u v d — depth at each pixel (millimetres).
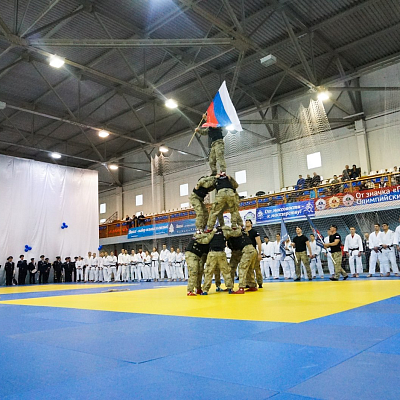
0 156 27469
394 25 20312
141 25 19406
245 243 10391
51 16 18250
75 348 3902
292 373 2703
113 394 2404
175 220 29469
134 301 9266
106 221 42031
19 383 2729
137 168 36312
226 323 5102
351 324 4637
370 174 23406
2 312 8070
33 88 25266
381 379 2496
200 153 32906
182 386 2512
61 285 23312
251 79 25672
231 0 17516
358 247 16672
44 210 29219
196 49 21625
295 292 9562
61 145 36062
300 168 27344
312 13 19000
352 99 24766
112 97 27141
